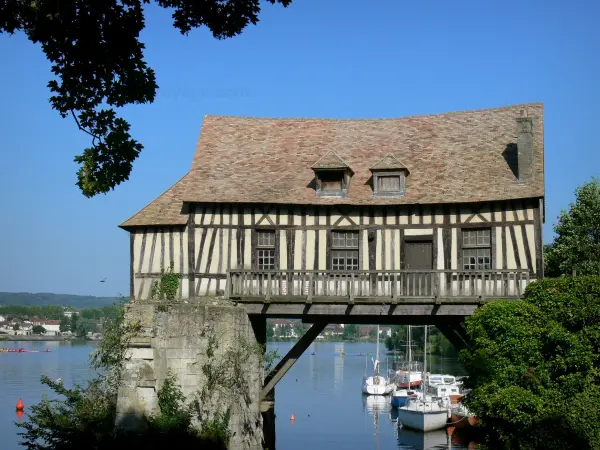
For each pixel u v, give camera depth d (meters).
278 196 22.38
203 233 22.34
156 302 18.62
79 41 9.68
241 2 10.02
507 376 17.62
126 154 10.44
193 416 18.30
